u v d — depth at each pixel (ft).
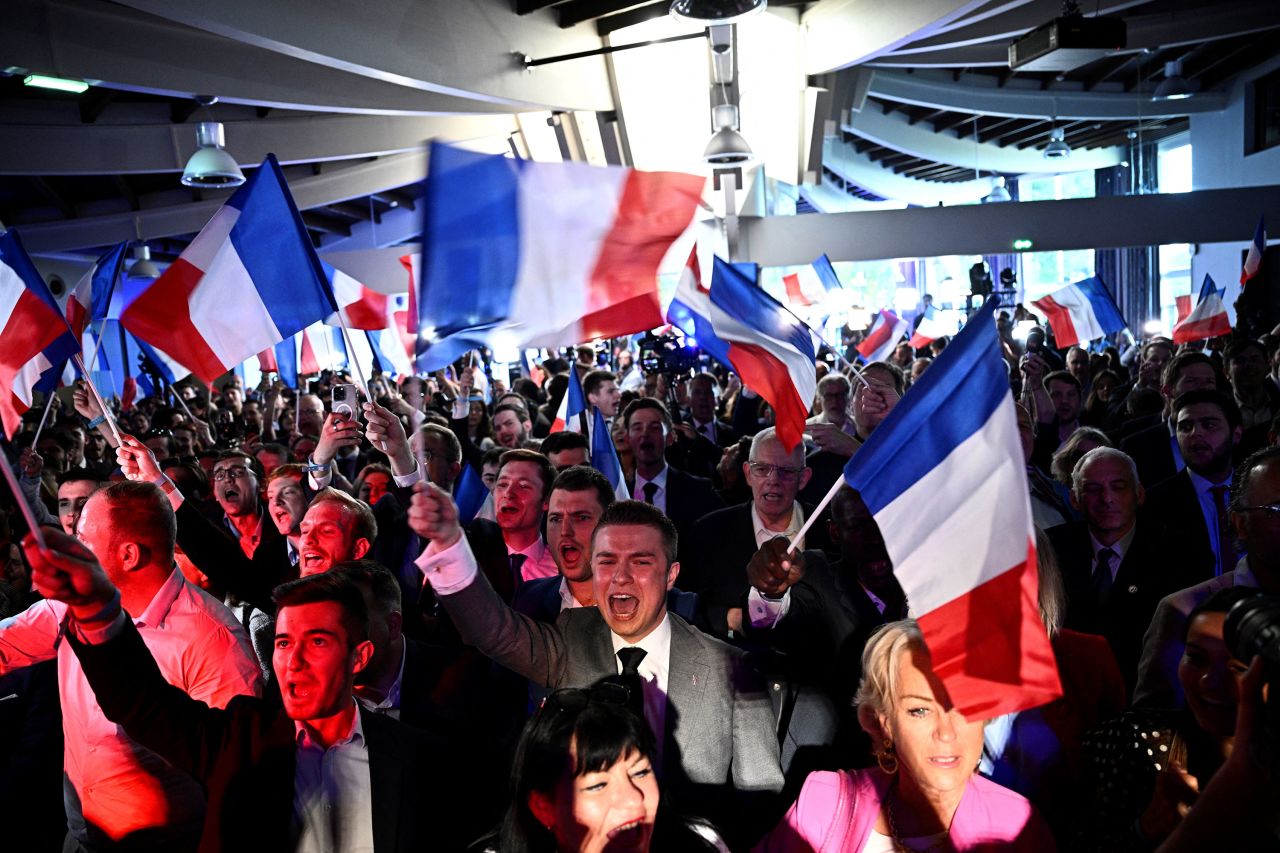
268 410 33.22
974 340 7.16
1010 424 6.86
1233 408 13.53
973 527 6.86
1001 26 46.60
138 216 62.34
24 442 25.93
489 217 8.34
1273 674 4.80
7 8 29.76
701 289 12.71
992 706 6.52
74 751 9.24
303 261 12.67
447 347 8.23
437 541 8.21
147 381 34.65
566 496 10.87
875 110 83.25
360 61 32.12
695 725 8.53
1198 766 6.56
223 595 13.08
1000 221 62.08
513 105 43.01
